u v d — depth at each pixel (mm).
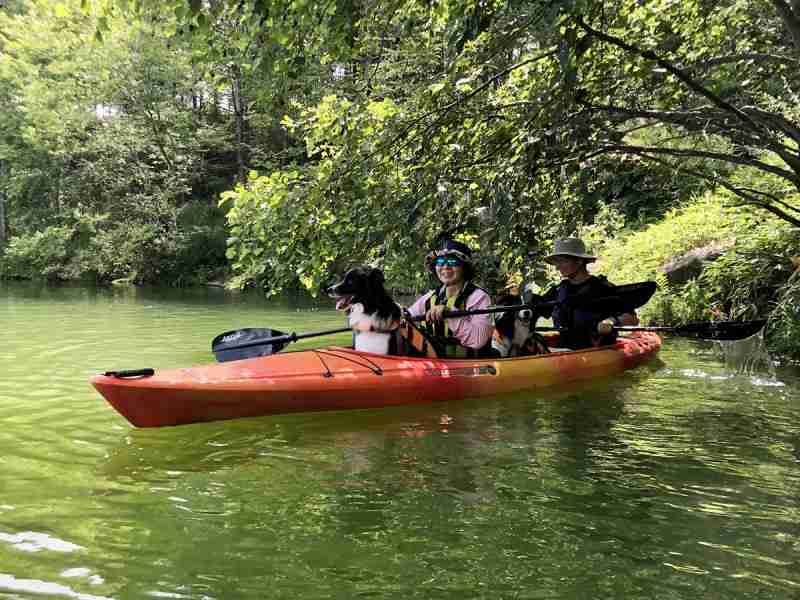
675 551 2537
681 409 4773
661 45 5793
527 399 5039
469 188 5363
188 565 2396
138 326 9586
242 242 5527
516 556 2492
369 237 5352
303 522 2775
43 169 25281
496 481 3270
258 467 3447
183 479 3262
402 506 2947
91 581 2264
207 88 22953
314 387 4430
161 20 4391
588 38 4422
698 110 5863
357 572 2363
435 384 4836
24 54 22578
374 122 5242
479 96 5391
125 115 22812
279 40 4102
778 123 5781
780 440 3998
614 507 2949
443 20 5020
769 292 7777
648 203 12625
